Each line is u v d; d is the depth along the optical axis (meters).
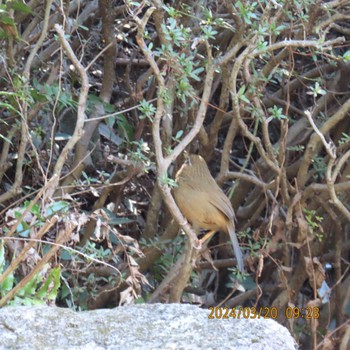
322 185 10.00
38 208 8.28
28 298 7.77
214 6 11.48
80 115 8.77
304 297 12.01
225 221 9.13
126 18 11.60
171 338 6.57
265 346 6.45
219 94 12.11
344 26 12.17
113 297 10.80
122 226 11.70
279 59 9.70
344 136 10.59
